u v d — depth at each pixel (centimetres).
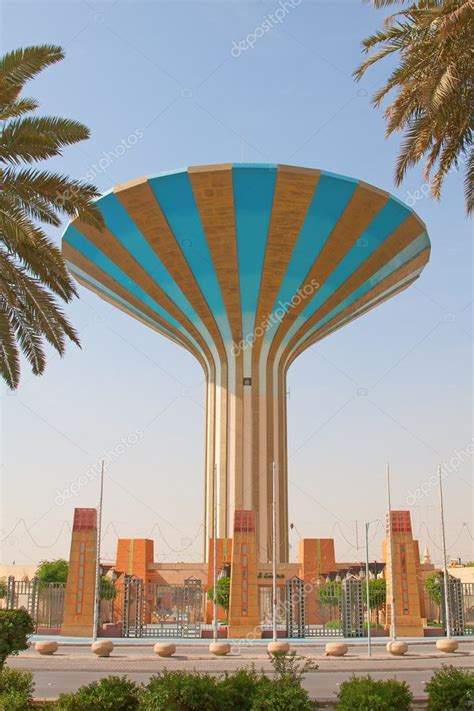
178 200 4694
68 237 5022
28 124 2097
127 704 1623
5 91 2097
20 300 2306
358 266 5109
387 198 4775
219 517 5353
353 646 4044
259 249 4956
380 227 4919
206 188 4622
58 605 4819
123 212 4772
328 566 6003
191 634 4594
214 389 5541
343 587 4634
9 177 2106
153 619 5912
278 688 1596
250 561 4528
